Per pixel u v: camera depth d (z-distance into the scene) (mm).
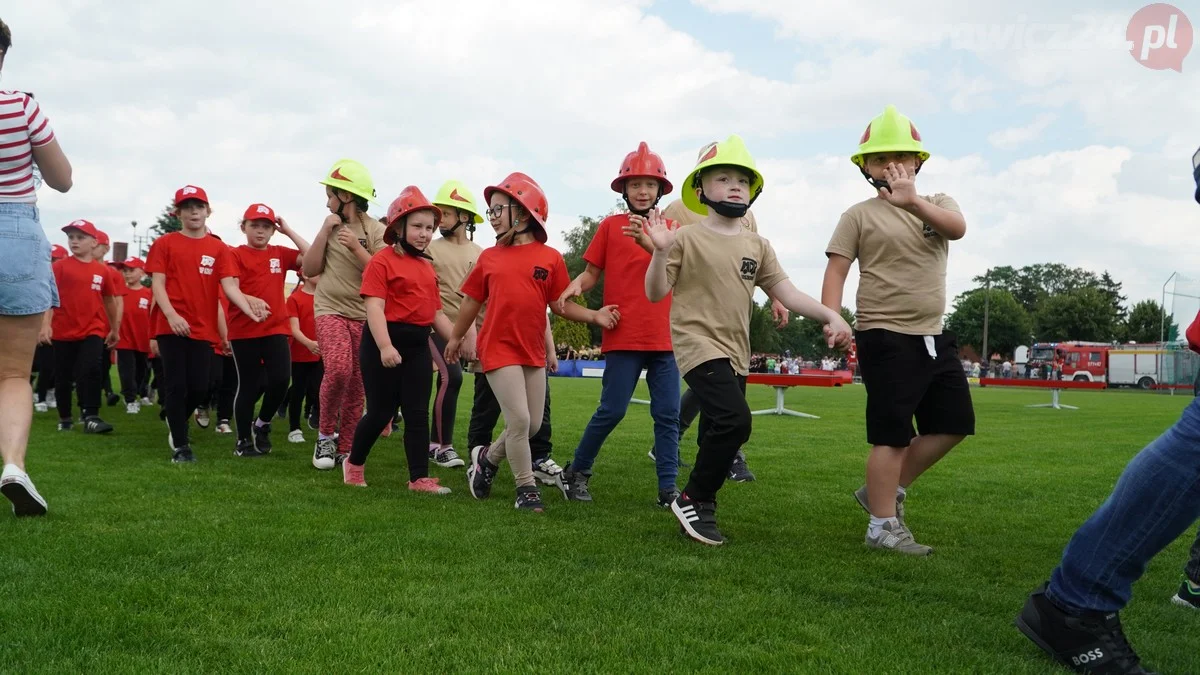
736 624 2727
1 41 3949
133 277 11141
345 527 3965
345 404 6566
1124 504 2365
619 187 5277
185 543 3555
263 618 2660
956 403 4090
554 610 2805
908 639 2641
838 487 5945
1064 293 110438
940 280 4039
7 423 4031
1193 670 2488
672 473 5094
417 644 2461
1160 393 33938
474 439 6055
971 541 4285
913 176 4129
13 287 4016
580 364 40094
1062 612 2467
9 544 3461
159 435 8172
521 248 4922
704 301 4266
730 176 4324
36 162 4152
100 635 2463
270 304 6984
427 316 5430
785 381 13242
